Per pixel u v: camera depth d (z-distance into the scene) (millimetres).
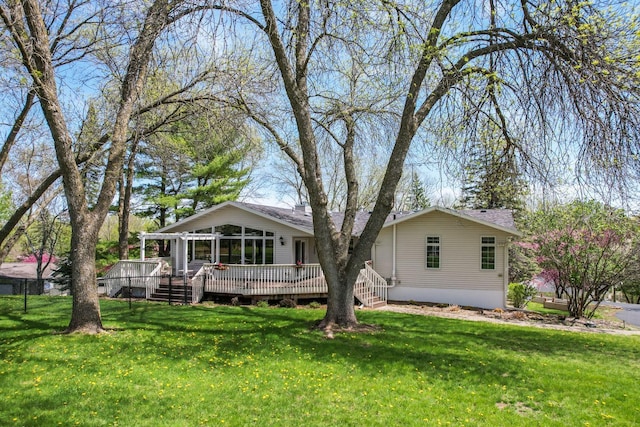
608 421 5922
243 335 10406
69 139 10148
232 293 18438
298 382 7113
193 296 18359
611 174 8219
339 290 11555
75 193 10312
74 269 10430
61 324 11531
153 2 10148
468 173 11508
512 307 21203
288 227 21172
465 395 6719
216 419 5652
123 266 20359
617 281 17328
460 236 20188
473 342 10664
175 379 7156
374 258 21797
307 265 19062
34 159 18844
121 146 10867
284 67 10680
